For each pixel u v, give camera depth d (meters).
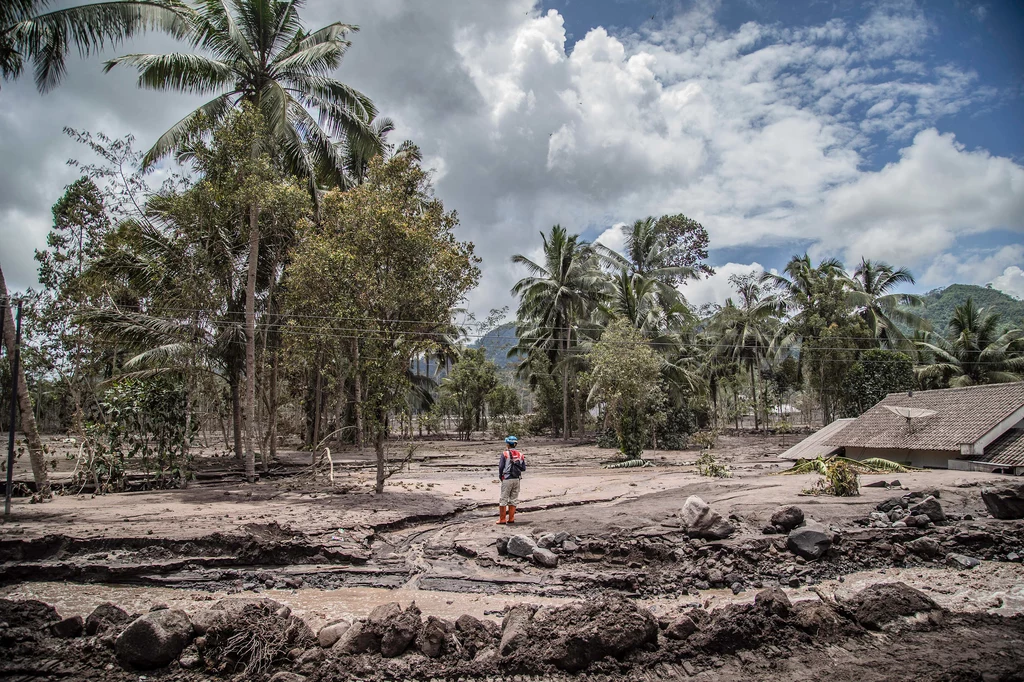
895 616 7.43
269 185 19.30
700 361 50.31
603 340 30.20
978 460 19.56
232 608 6.65
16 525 10.88
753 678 6.10
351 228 16.27
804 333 42.75
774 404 50.31
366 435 34.16
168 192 19.45
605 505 14.53
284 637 6.48
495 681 6.06
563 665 6.23
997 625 7.48
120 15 17.28
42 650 6.37
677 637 6.69
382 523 12.03
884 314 45.56
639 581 9.15
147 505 13.55
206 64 21.86
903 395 25.56
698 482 18.05
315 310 16.42
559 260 44.84
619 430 29.00
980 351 42.28
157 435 18.09
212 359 23.62
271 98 21.95
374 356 15.53
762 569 9.73
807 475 19.56
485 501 15.11
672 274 47.69
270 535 10.48
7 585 8.88
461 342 20.95
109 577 9.12
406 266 16.06
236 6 22.94
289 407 38.03
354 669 6.09
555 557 9.88
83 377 17.95
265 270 25.47
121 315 19.39
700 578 9.43
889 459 22.84
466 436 53.38
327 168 26.17
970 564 10.19
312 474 18.95
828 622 7.08
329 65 24.41
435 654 6.39
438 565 9.92
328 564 9.87
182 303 20.38
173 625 6.36
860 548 10.56
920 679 6.00
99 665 6.19
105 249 19.31
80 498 15.12
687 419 39.41
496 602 8.37
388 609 6.65
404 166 16.86
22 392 14.49
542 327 45.09
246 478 19.27
